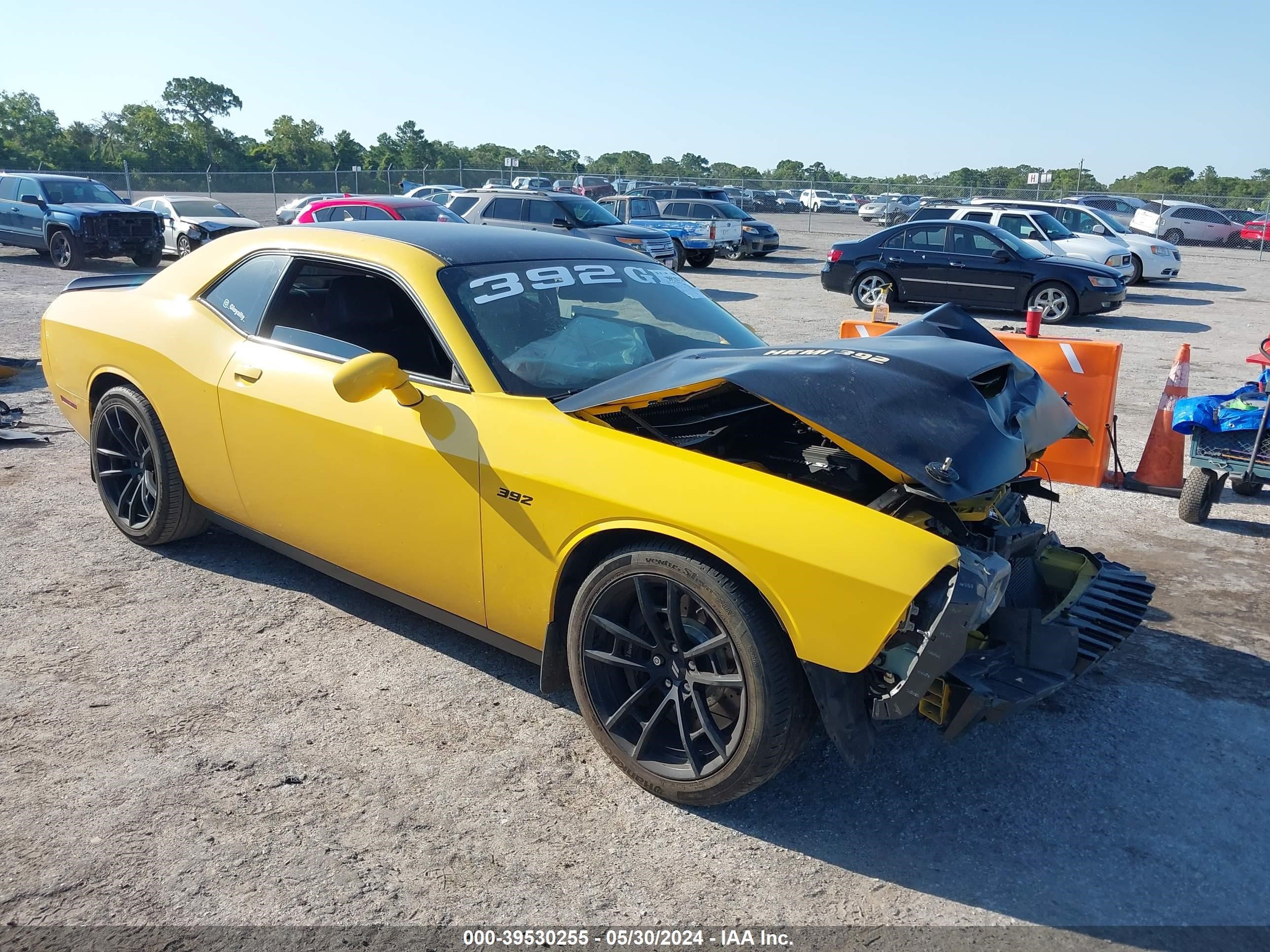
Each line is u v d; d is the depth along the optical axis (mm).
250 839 2721
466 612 3441
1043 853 2768
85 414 4762
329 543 3783
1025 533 3219
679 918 2475
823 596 2520
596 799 2959
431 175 45719
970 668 2707
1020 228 18156
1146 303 17844
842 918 2490
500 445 3127
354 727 3297
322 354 3752
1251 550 5242
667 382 2959
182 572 4516
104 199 20125
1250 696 3678
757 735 2656
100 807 2832
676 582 2758
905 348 3332
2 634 3857
